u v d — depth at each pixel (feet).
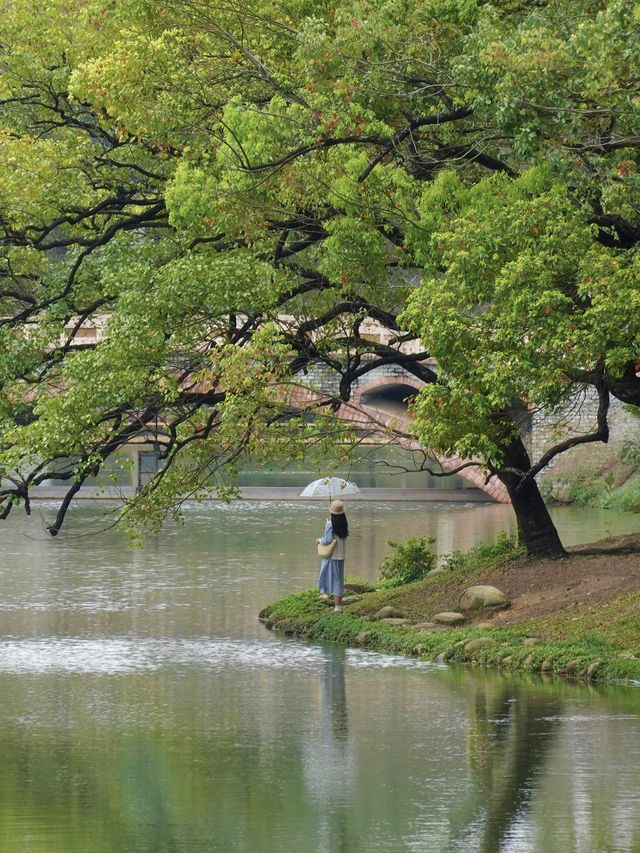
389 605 134.31
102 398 116.16
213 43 118.32
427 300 97.96
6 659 116.78
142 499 123.44
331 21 106.01
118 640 128.26
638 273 91.56
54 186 129.70
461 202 102.06
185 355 121.49
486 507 334.44
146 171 131.85
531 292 92.48
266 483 395.34
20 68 129.70
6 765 74.90
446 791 66.59
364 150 109.50
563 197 96.12
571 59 82.69
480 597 124.36
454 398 100.17
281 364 114.01
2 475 120.26
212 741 81.25
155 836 58.90
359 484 401.08
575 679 101.76
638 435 326.24
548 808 62.59
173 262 116.06
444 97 102.22
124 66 114.21
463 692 96.53
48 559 212.64
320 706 92.63
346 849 56.18
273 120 107.76
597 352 92.27
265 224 114.01
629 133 93.04
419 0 97.35
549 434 336.70
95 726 86.69
